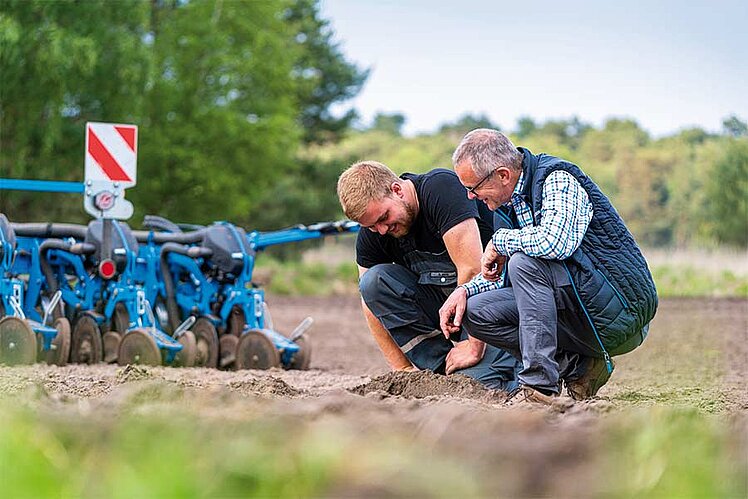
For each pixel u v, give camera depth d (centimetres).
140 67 3494
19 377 805
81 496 270
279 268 3859
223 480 279
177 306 1166
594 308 668
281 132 4547
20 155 3450
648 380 1102
